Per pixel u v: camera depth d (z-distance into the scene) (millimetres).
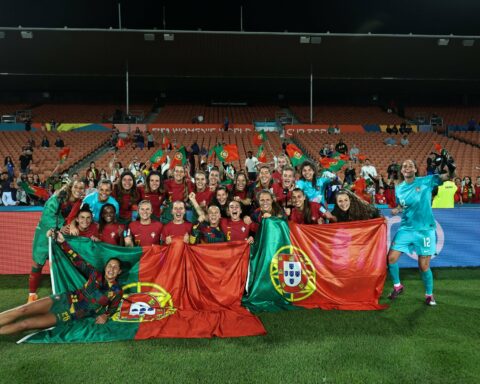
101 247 4848
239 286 4996
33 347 3719
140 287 4809
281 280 5078
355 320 4375
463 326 4141
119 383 3053
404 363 3344
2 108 28984
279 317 4527
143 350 3625
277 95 32188
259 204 5520
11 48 24156
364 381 3061
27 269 6520
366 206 5609
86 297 4359
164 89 30547
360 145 21703
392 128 24656
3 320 3947
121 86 29781
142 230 5180
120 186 5848
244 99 32219
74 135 22453
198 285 4906
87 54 24875
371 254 5141
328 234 5176
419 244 4883
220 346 3705
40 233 5102
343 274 5082
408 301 5016
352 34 23750
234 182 6527
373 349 3607
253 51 25047
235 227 5320
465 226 6738
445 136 23625
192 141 21938
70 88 30359
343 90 30797
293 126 25219
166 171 8969
